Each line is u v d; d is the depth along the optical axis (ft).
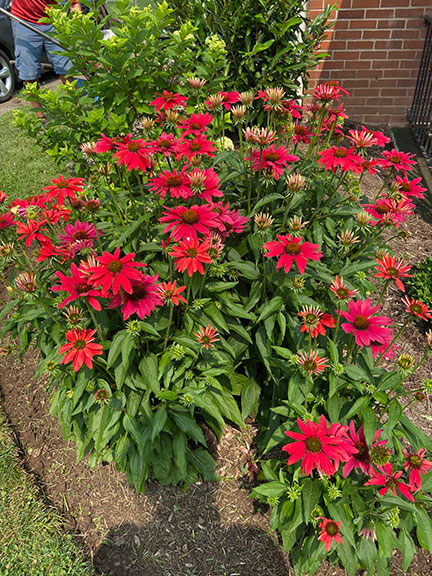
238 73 17.28
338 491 7.02
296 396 7.47
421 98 19.36
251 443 9.75
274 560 8.25
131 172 11.13
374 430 6.84
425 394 10.61
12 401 11.25
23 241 14.75
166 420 8.24
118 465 8.61
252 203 9.08
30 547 8.42
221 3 16.30
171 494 9.13
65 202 10.55
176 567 8.21
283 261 7.07
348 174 9.38
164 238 8.27
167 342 8.30
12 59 27.43
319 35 16.48
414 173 17.39
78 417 8.66
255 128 7.92
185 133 8.77
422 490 7.63
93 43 11.48
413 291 12.92
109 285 6.36
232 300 8.83
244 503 8.99
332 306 8.77
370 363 7.95
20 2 19.62
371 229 8.93
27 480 9.44
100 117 11.50
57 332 7.78
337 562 8.05
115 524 8.79
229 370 8.92
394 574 7.98
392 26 18.43
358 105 20.18
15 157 20.43
